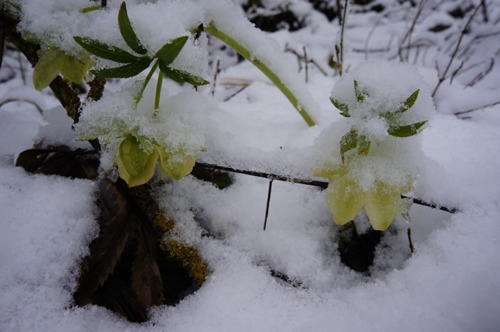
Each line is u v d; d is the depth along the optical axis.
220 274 0.34
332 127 0.34
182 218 0.36
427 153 0.43
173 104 0.31
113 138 0.27
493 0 1.03
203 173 0.39
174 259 0.35
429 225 0.37
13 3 0.33
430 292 0.31
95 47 0.26
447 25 1.00
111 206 0.34
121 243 0.33
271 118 0.52
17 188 0.35
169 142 0.28
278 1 1.02
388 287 0.32
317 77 0.73
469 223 0.34
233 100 0.65
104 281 0.31
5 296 0.30
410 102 0.28
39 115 0.60
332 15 1.07
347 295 0.33
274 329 0.30
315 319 0.31
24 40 0.36
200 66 0.29
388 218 0.30
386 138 0.32
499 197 0.36
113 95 0.29
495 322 0.29
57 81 0.36
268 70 0.41
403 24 1.04
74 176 0.37
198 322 0.31
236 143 0.36
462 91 0.61
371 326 0.30
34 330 0.29
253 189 0.40
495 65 0.76
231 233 0.37
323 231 0.37
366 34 1.01
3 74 0.89
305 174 0.34
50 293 0.30
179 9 0.31
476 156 0.42
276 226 0.37
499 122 0.53
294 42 0.83
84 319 0.30
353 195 0.30
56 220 0.33
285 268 0.34
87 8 0.33
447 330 0.29
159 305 0.32
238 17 0.38
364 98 0.30
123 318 0.31
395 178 0.30
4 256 0.31
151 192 0.36
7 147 0.44
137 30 0.27
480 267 0.31
